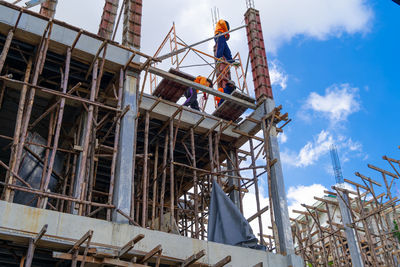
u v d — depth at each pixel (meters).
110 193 18.61
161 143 28.89
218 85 33.47
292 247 23.41
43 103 23.83
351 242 36.94
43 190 16.77
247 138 29.00
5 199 15.98
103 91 23.66
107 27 23.03
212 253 19.92
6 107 23.73
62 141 25.17
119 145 20.36
